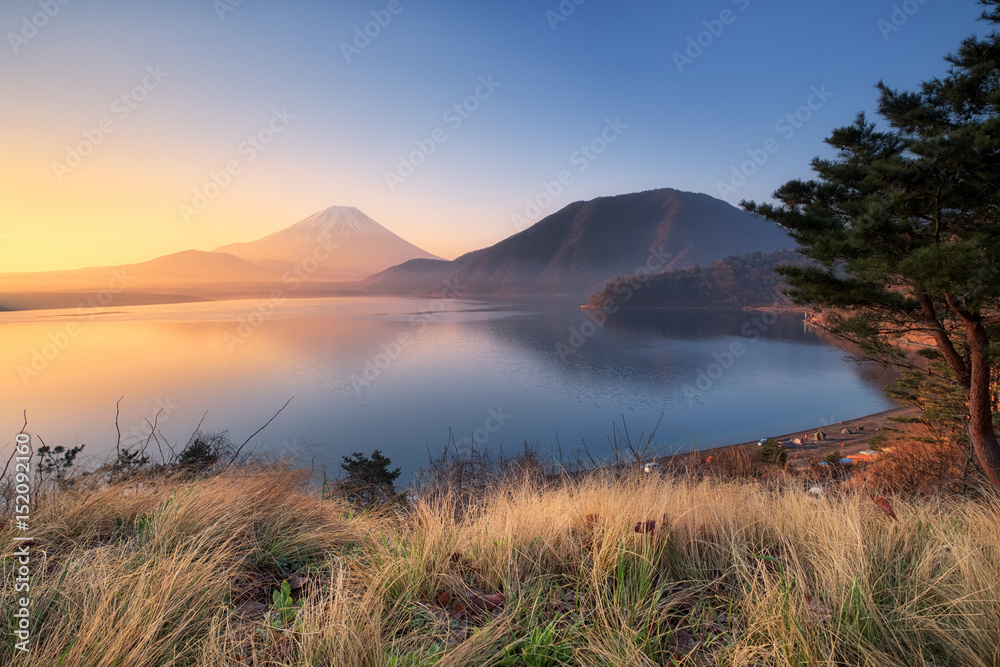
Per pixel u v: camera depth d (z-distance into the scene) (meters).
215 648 1.55
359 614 1.79
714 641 1.79
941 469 7.94
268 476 3.61
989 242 6.02
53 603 1.81
